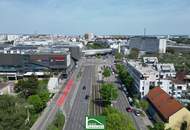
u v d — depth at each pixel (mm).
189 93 154125
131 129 81938
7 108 77250
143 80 145750
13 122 73750
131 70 186500
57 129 98812
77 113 124000
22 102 96625
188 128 99375
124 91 169000
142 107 126938
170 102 109750
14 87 149250
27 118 106625
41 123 109688
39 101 123000
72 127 105938
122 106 135750
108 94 134750
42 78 190375
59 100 146625
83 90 171750
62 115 113062
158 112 111375
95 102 143500
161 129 93438
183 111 99312
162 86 148625
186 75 189875
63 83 194250
